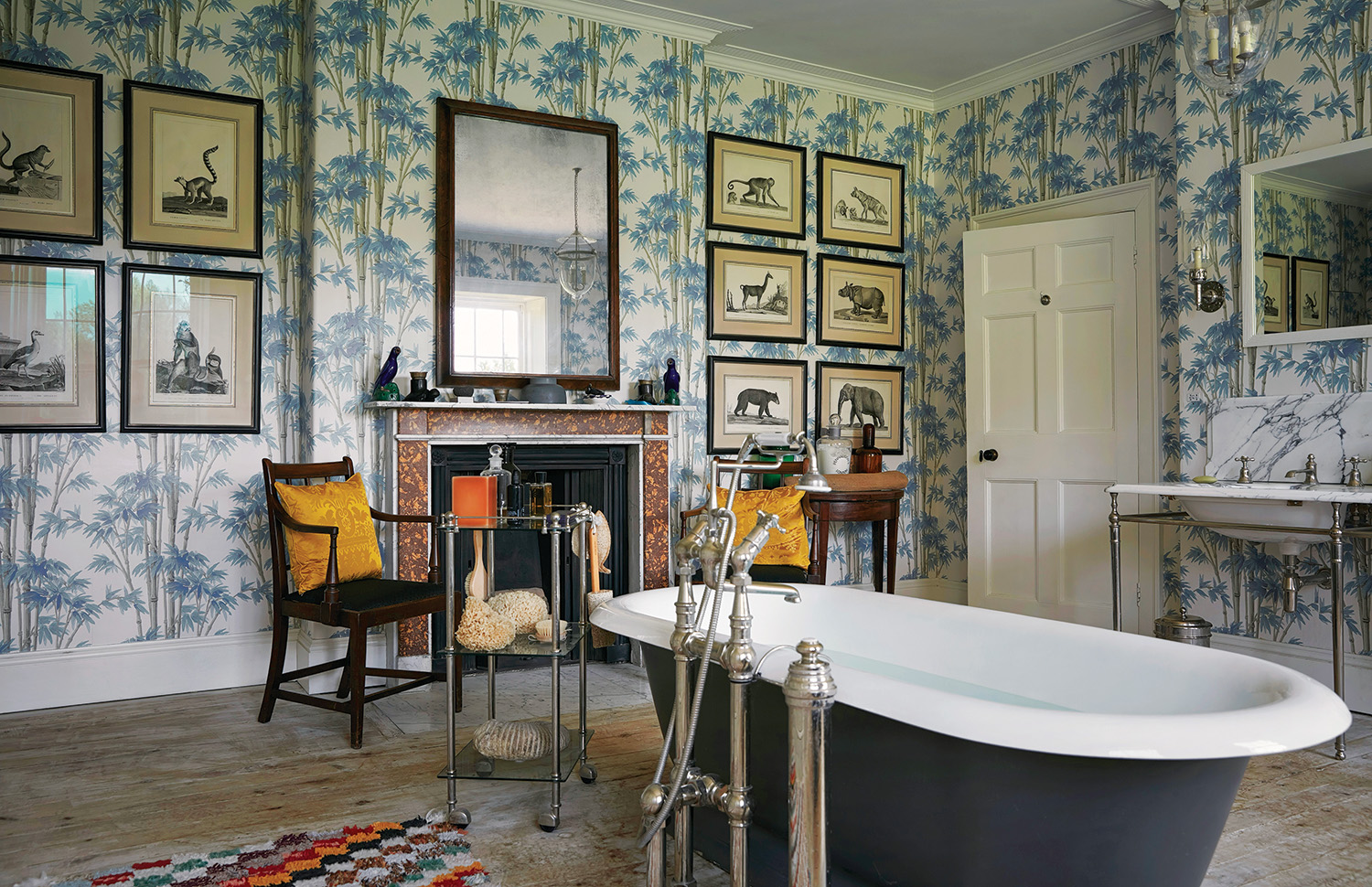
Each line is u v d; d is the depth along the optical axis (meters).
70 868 2.21
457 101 4.13
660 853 1.87
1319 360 3.68
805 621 3.00
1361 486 3.45
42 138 3.61
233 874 2.17
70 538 3.66
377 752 3.08
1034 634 2.39
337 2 3.92
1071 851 1.66
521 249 4.26
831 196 5.35
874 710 1.74
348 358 3.94
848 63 5.12
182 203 3.86
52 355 3.63
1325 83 3.67
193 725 3.37
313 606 3.26
